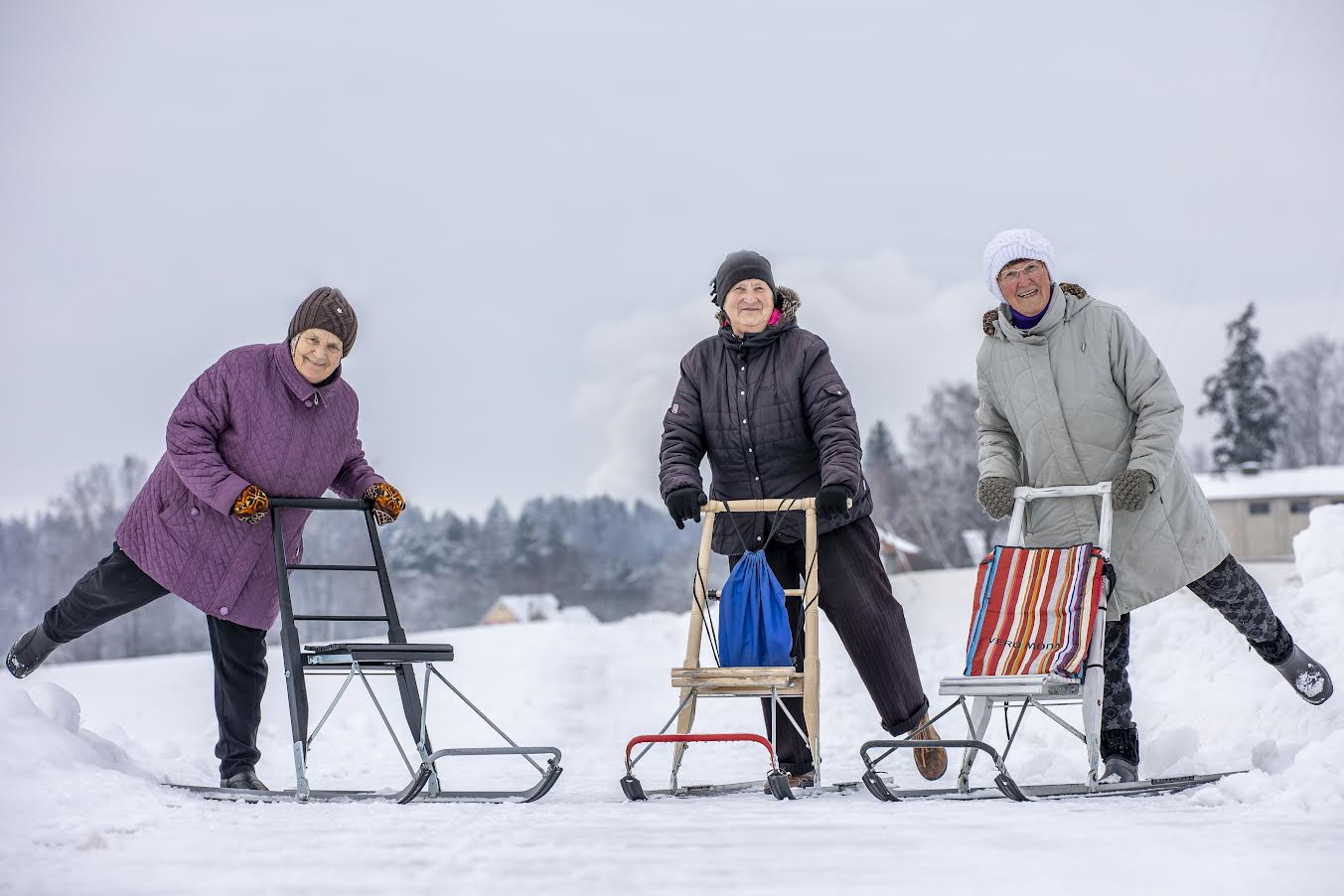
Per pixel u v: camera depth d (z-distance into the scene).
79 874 8.55
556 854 9.17
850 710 24.47
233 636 14.37
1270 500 159.38
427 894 7.92
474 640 46.59
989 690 12.56
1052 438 14.38
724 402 14.73
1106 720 14.12
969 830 10.14
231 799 13.09
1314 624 18.25
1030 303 14.36
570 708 28.06
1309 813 10.80
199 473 13.66
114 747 14.48
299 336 14.32
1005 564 13.77
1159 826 10.17
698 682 13.20
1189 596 22.72
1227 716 17.12
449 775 17.73
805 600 13.70
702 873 8.49
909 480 196.38
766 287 14.65
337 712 27.81
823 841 9.70
